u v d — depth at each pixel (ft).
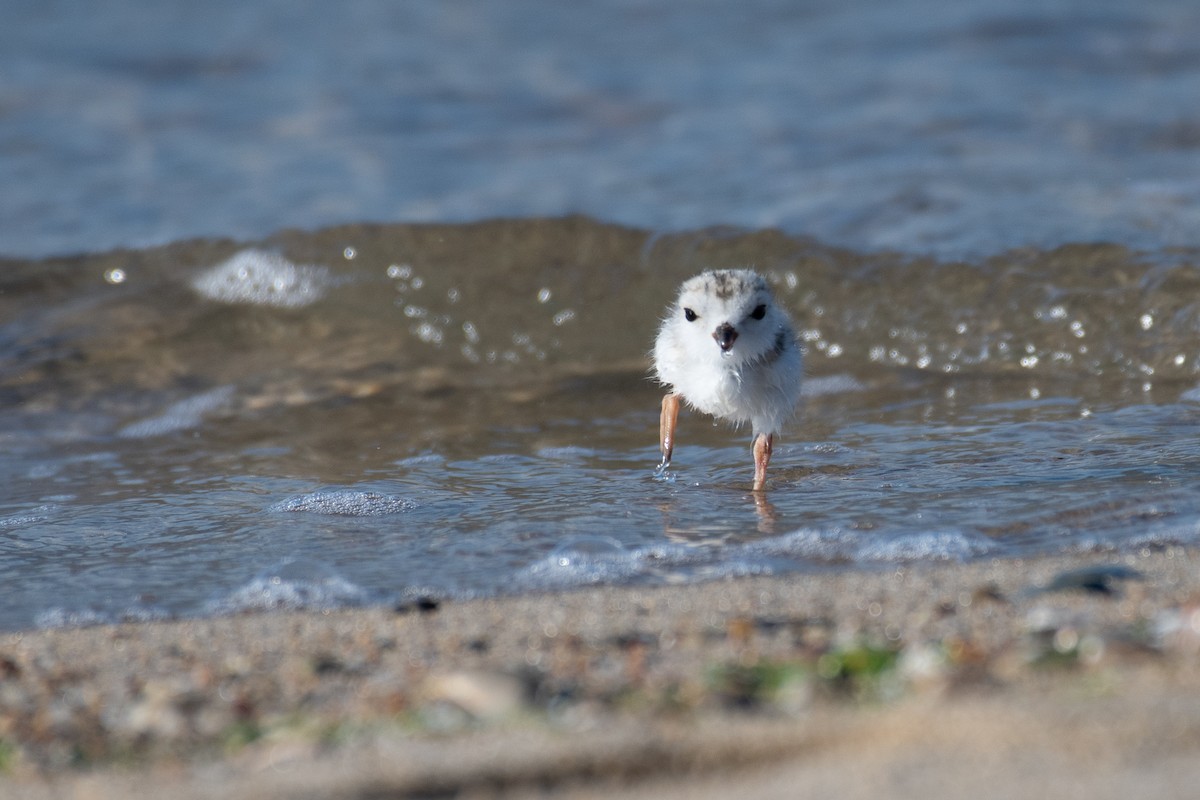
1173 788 15.34
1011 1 85.20
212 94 76.84
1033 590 24.94
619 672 21.31
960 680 19.02
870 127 67.51
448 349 51.37
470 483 37.76
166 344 51.31
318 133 71.05
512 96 75.61
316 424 44.52
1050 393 44.09
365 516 34.86
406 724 19.62
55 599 29.32
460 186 62.49
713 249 54.29
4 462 41.37
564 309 53.01
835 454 38.99
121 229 58.59
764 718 18.63
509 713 19.75
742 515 33.55
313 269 55.16
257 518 35.01
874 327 49.85
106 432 44.21
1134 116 66.54
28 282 54.60
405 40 85.71
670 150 66.54
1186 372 45.03
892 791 15.98
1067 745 16.58
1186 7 81.61
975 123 67.05
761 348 35.53
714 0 91.04
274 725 20.20
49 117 73.20
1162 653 19.86
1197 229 52.34
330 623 25.73
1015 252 51.65
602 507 34.83
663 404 38.14
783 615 24.50
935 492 34.35
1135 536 29.68
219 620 26.61
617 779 17.49
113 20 89.30
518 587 28.60
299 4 92.43
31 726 20.90
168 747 19.71
